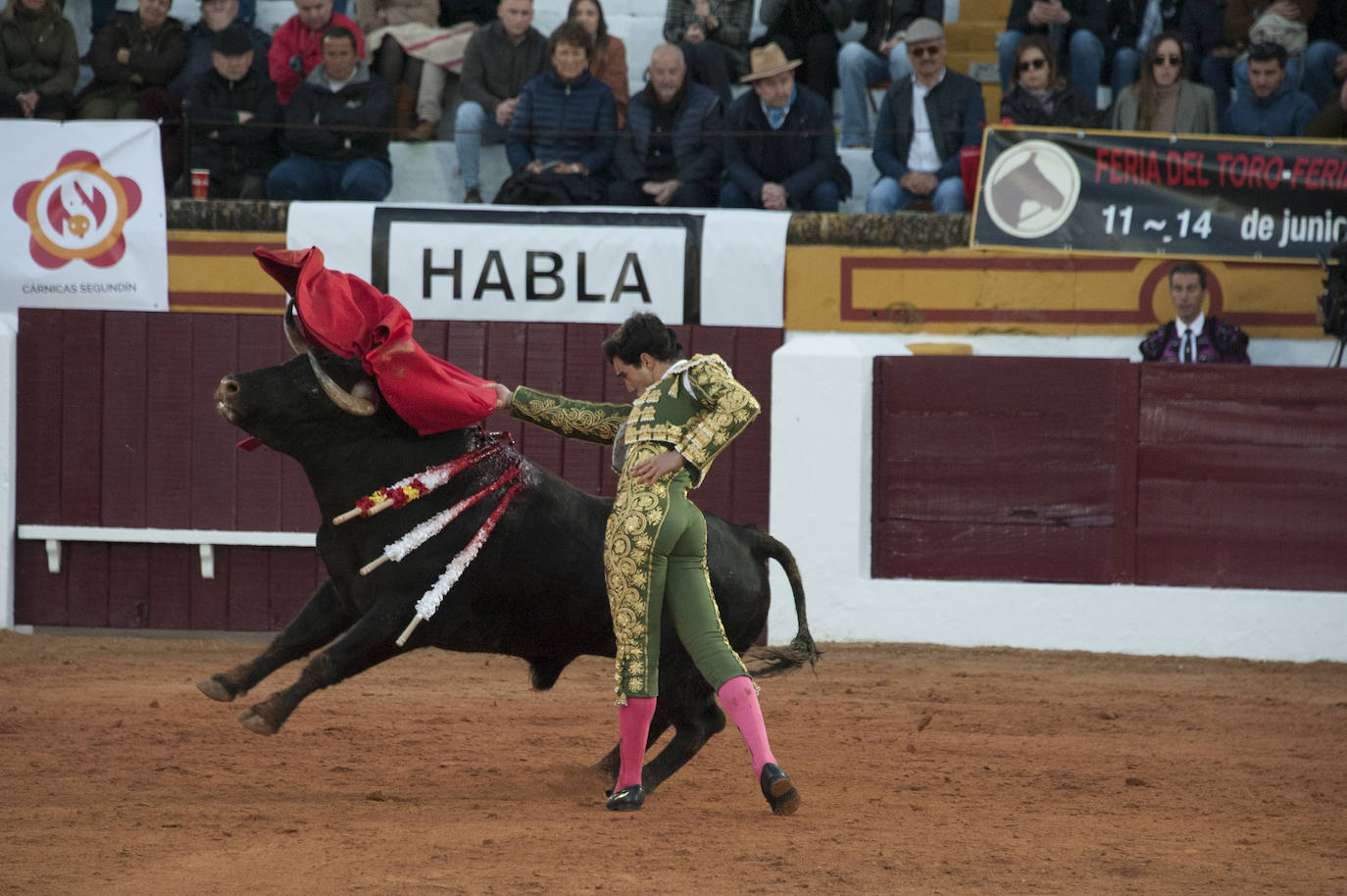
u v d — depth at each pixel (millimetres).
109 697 20891
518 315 29594
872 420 29312
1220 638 28188
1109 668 26578
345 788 14922
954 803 14906
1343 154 28391
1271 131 30375
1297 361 29109
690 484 13602
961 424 29031
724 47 33469
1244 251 28641
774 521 28797
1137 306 29078
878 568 29328
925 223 29328
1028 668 26234
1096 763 17500
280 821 13062
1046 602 28562
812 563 28750
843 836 13031
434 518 14000
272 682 22984
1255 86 30250
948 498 29031
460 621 14297
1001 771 16875
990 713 21219
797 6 33062
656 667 13617
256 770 15844
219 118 30812
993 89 35219
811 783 15820
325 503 14414
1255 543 28438
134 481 29562
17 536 29594
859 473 28609
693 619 13461
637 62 35688
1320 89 31938
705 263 29406
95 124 29484
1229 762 17781
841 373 28594
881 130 31375
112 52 31844
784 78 30453
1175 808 14945
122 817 13195
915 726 19953
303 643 14656
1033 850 12734
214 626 29797
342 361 14219
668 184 30734
